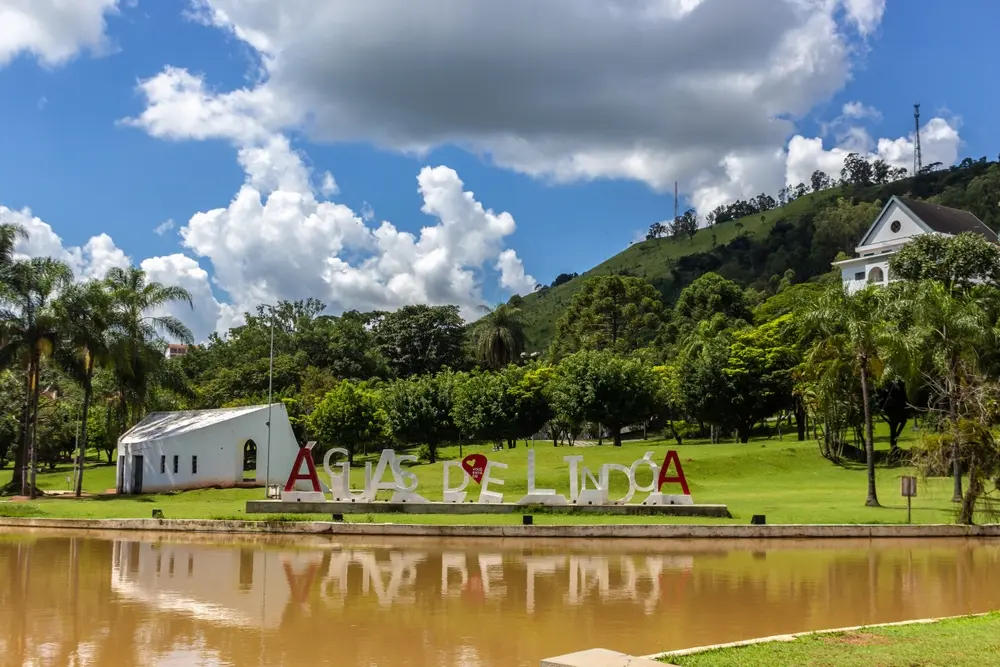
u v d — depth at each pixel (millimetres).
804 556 24734
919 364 37688
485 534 29375
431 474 53844
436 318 118000
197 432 50875
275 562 23359
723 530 29156
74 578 20625
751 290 151500
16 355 48375
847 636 12727
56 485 61250
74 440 82688
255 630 14742
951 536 29609
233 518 32344
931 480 45156
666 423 93375
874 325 38875
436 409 77000
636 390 71625
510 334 107062
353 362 106062
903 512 34250
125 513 36781
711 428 76625
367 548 26609
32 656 12969
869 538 29109
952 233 89562
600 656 10281
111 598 17875
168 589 19000
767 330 75688
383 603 17266
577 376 73250
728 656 11250
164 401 67812
